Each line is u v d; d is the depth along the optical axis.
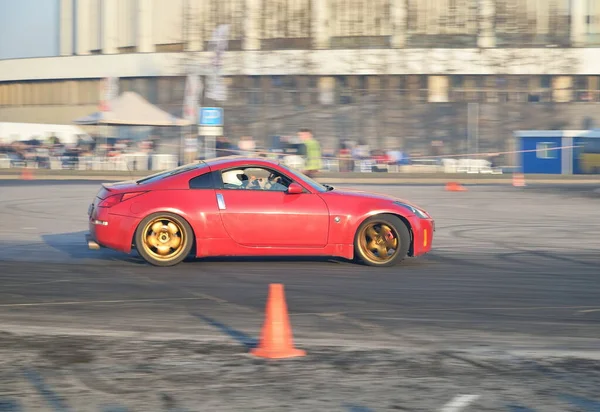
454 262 15.59
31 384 7.61
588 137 59.12
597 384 7.68
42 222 22.61
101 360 8.45
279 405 7.02
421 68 73.31
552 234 20.62
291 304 11.41
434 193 36.81
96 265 14.79
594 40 75.06
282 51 74.50
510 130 67.56
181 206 14.43
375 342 9.28
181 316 10.61
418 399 7.19
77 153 60.03
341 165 58.12
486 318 10.61
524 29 72.50
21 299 11.60
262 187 14.76
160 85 84.19
